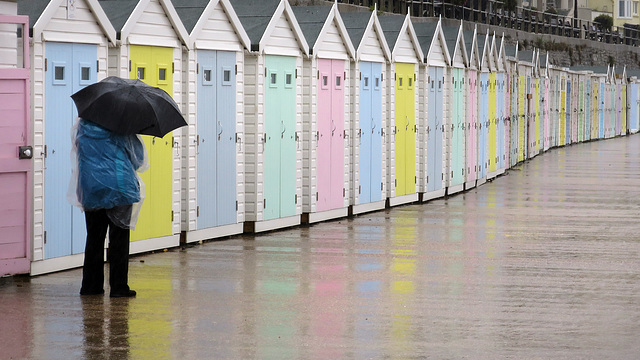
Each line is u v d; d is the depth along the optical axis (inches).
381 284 447.5
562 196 909.2
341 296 417.4
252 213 612.7
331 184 698.2
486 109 1082.1
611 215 750.5
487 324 367.9
